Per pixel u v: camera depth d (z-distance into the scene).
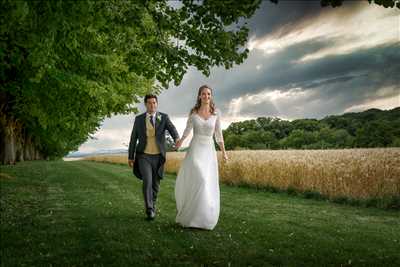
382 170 11.91
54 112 14.69
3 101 16.66
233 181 16.25
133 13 5.68
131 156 7.47
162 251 4.98
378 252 5.19
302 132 61.53
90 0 4.88
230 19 5.79
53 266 4.38
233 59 6.55
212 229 6.47
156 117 7.43
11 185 14.19
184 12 6.09
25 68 12.43
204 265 4.46
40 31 5.35
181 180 6.55
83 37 10.28
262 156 20.22
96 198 10.77
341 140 50.47
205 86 6.71
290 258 4.76
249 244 5.45
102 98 13.47
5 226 6.55
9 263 4.44
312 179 12.66
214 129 6.71
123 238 5.66
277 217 8.14
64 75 11.98
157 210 8.66
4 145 27.19
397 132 35.31
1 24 5.80
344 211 9.36
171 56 6.54
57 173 21.88
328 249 5.28
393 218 8.41
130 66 7.33
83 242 5.48
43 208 8.85
